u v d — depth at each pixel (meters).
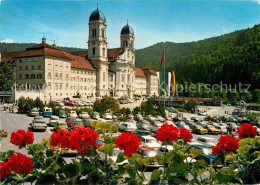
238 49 186.75
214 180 6.37
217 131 35.25
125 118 42.31
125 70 121.38
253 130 7.65
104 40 108.50
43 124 28.52
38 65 77.19
